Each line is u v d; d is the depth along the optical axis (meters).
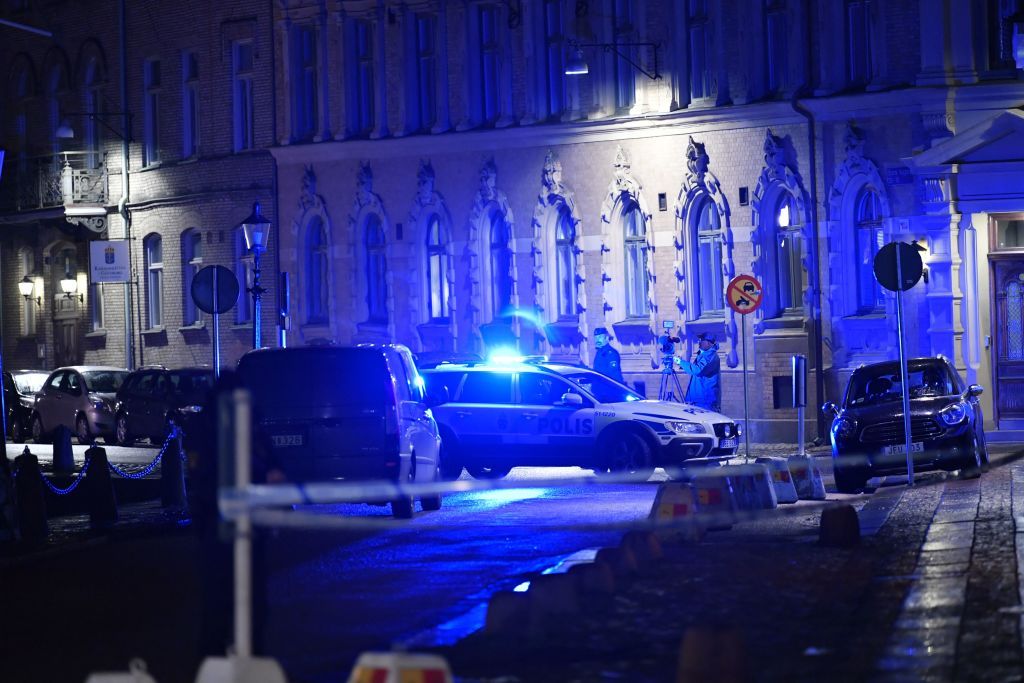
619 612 35.88
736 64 98.88
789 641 31.69
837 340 95.19
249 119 122.69
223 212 123.69
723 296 99.81
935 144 90.69
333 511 63.16
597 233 105.25
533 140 107.69
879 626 32.66
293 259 119.38
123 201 133.25
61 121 140.12
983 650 29.03
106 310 136.38
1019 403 90.88
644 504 62.84
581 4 104.81
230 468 26.47
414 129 113.44
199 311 127.19
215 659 21.98
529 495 69.19
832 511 46.53
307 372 59.16
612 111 104.25
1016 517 50.78
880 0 93.06
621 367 104.38
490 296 110.69
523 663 30.31
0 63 145.50
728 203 99.31
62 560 49.28
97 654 32.72
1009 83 90.50
